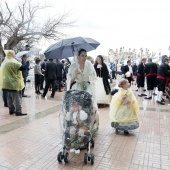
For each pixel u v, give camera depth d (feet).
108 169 12.75
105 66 28.63
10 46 83.15
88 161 13.33
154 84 36.22
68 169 12.71
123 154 14.66
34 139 17.06
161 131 19.38
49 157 14.14
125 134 18.48
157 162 13.66
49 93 41.52
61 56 18.62
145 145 16.20
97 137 17.71
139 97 38.58
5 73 22.77
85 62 15.60
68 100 13.67
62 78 46.14
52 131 18.88
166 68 32.32
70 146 13.56
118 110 18.47
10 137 17.37
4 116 23.47
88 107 13.71
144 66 39.19
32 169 12.66
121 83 18.52
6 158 13.88
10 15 82.84
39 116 23.70
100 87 28.71
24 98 35.06
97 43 18.92
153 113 26.07
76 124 13.50
